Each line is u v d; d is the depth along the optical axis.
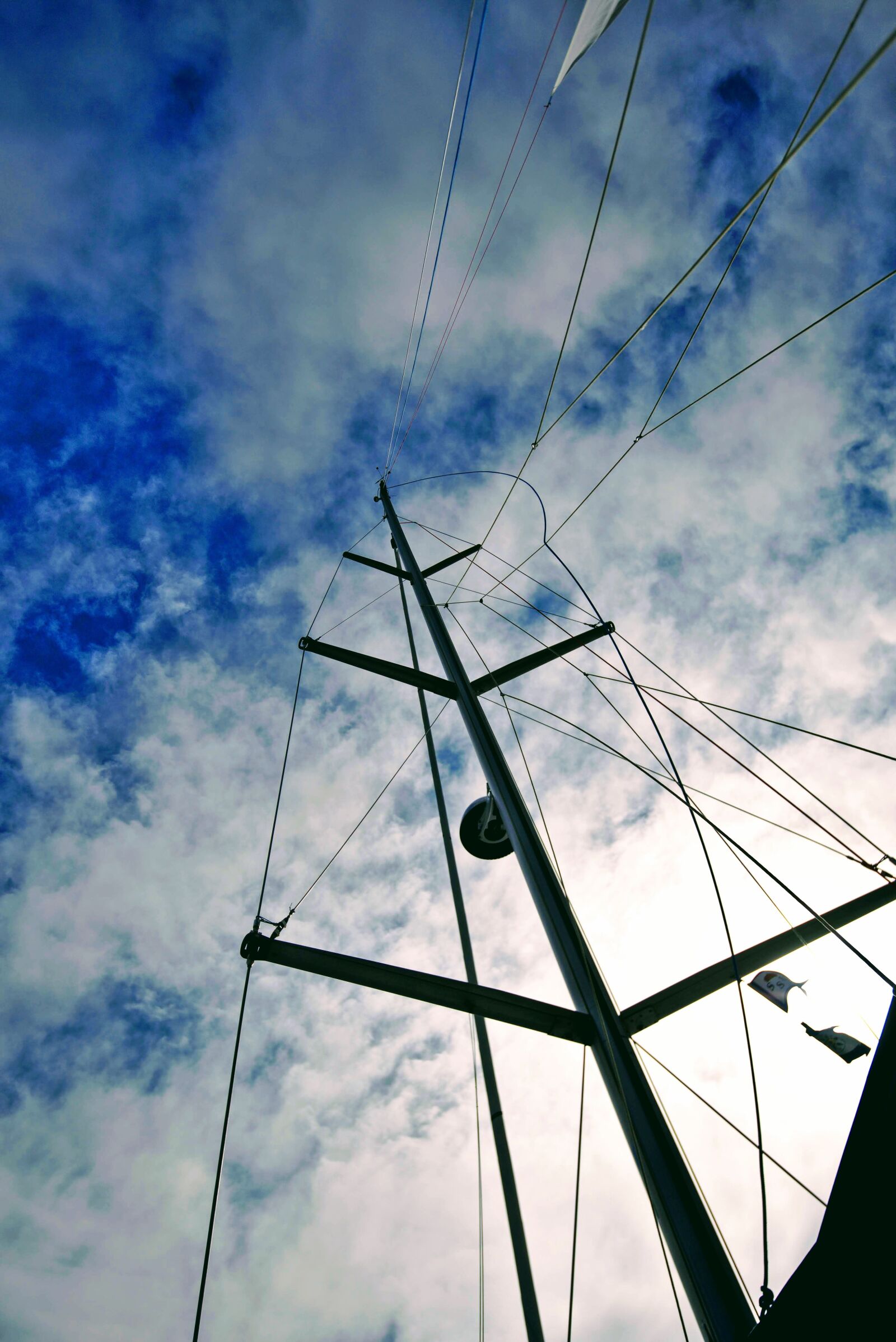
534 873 4.21
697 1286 2.54
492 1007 3.59
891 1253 1.64
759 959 3.72
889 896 3.95
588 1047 3.58
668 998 3.63
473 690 6.50
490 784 5.00
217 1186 3.72
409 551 9.07
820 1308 1.78
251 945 4.09
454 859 6.55
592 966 3.76
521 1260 4.39
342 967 3.93
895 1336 1.58
